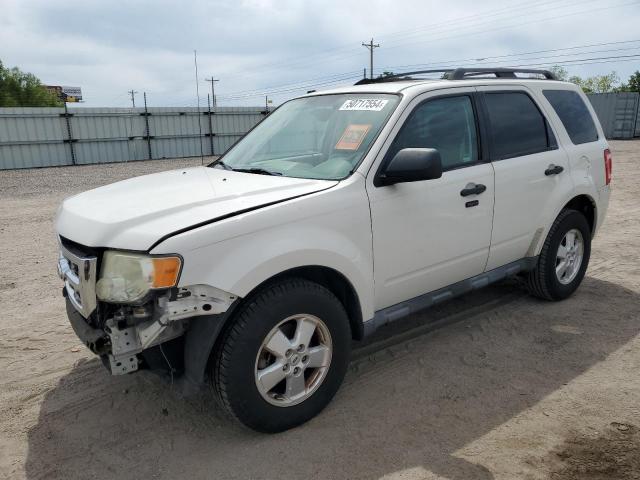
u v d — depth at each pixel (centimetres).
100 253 279
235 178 355
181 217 280
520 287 541
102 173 2145
